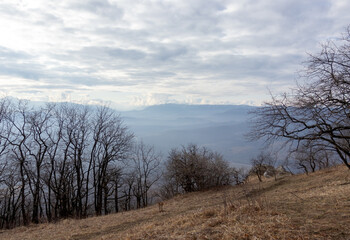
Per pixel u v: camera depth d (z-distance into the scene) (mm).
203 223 6664
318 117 9203
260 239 4488
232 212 7125
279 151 10633
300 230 4652
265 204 7586
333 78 8539
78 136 23828
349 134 11398
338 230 4406
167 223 8602
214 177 30547
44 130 21641
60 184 22719
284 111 9984
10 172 21016
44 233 12625
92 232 11211
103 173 26094
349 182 12703
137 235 7355
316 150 11953
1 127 19750
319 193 9625
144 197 34844
